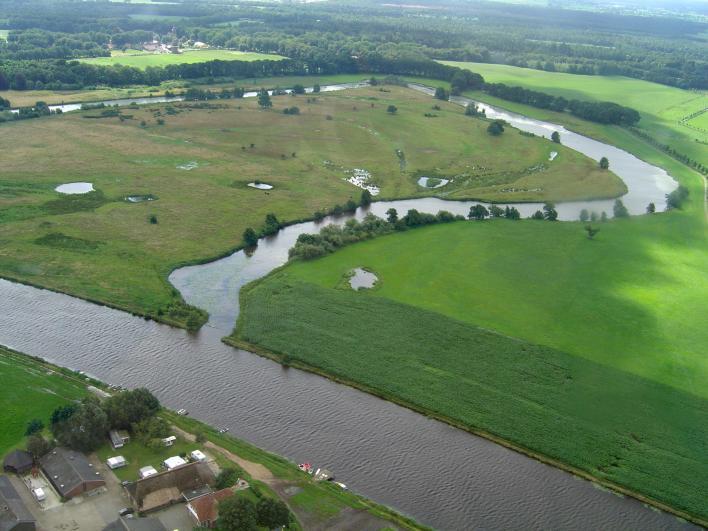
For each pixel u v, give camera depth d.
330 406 127.12
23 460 103.94
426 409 126.56
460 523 101.62
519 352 143.88
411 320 155.62
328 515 100.31
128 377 132.88
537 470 112.88
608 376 136.50
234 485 103.94
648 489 108.75
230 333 150.50
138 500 97.88
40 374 130.25
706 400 130.62
